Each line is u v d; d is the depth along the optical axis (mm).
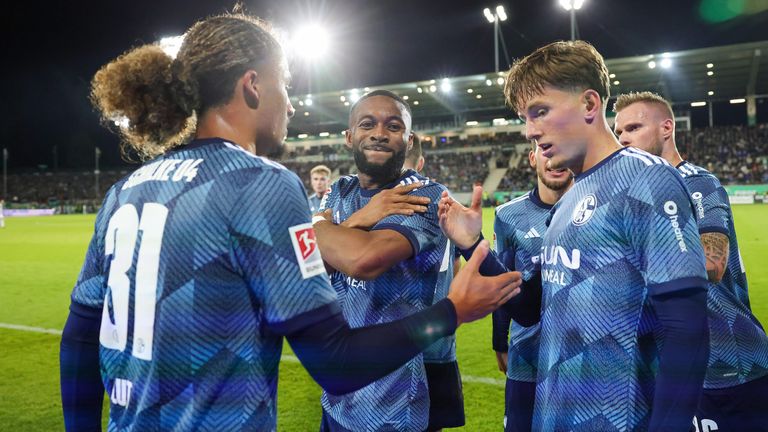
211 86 1320
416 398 2074
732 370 2324
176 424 1171
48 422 3703
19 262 12625
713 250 2158
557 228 1683
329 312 1194
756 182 32062
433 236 2016
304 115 43344
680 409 1307
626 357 1479
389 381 2049
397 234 1876
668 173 1460
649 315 1487
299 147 47812
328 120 45625
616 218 1489
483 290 1370
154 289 1200
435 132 44562
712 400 2369
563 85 1598
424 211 1938
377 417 2037
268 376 1243
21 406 3990
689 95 38969
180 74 1315
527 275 2219
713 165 35188
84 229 24359
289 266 1172
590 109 1618
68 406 1410
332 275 2207
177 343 1170
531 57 1683
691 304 1343
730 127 38031
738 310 2377
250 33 1346
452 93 37438
